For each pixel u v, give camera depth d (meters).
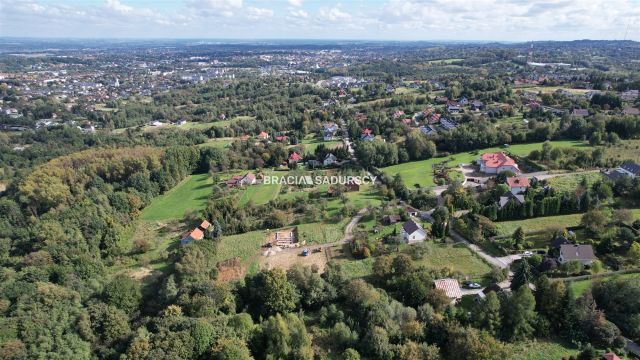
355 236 101.75
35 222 114.19
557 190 116.88
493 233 97.00
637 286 65.56
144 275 96.44
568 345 62.78
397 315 67.50
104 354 67.12
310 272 80.69
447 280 77.12
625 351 60.62
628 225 92.00
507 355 57.78
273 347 62.78
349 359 59.75
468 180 136.88
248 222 114.88
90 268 93.62
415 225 100.19
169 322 67.94
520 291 64.75
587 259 81.06
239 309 76.75
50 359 63.50
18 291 79.69
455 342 59.94
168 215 131.38
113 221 115.94
